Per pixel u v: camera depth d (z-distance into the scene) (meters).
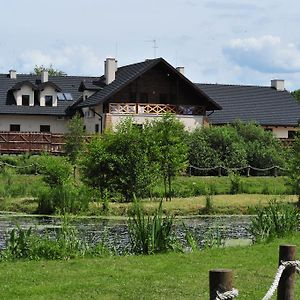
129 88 54.38
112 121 52.81
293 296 8.57
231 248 16.22
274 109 62.12
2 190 31.02
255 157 42.94
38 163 37.50
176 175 32.94
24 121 59.50
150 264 13.99
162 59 53.72
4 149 48.84
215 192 34.47
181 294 11.50
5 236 20.38
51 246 15.15
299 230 19.38
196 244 17.91
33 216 26.56
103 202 27.55
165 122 31.36
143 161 29.69
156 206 27.70
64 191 27.58
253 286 12.15
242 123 47.75
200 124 54.75
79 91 62.41
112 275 12.86
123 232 21.95
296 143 32.22
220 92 62.88
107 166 29.45
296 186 30.89
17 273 12.95
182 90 55.19
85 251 15.62
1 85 61.50
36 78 63.62
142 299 11.17
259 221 18.59
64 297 11.26
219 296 6.67
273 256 14.99
